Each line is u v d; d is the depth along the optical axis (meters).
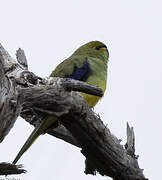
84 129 12.02
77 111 11.54
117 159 12.90
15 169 9.48
